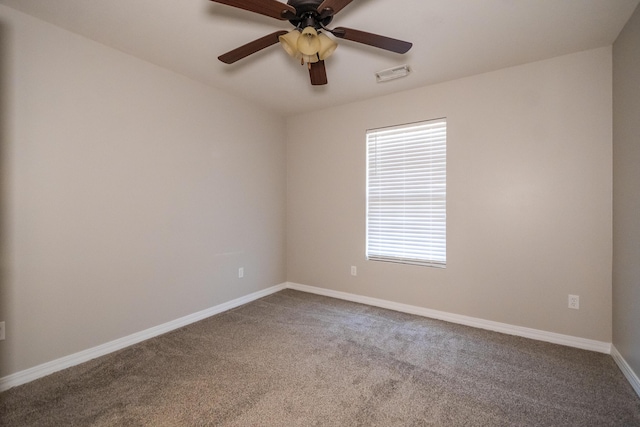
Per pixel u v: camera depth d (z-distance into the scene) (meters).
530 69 2.56
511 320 2.68
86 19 1.99
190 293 2.93
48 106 2.02
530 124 2.56
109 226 2.34
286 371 2.07
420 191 3.13
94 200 2.25
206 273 3.08
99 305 2.29
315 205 3.88
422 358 2.25
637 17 1.83
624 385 1.90
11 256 1.88
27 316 1.95
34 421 1.59
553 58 2.47
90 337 2.24
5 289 1.86
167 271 2.74
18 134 1.90
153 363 2.18
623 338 2.05
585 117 2.36
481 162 2.78
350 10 1.89
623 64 2.04
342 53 2.42
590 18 1.95
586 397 1.79
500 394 1.82
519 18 1.97
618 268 2.14
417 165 3.15
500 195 2.70
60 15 1.94
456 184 2.90
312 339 2.57
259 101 3.51
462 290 2.90
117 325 2.39
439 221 3.03
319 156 3.82
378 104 3.35
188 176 2.90
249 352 2.34
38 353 1.99
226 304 3.30
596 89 2.32
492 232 2.74
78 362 2.17
